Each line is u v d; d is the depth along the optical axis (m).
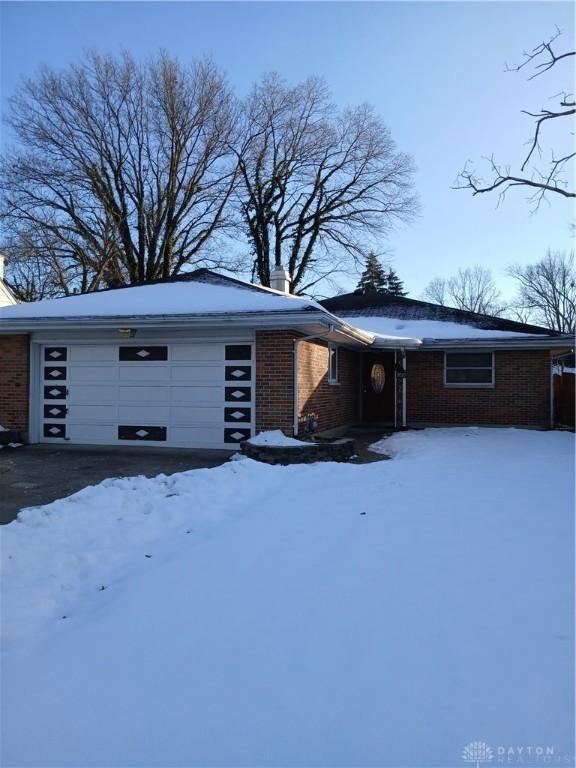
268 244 33.34
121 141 30.38
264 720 2.60
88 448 11.66
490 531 5.60
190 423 11.60
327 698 2.77
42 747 2.46
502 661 3.09
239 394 11.36
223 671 3.04
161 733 2.53
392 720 2.59
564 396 17.45
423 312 19.81
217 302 11.30
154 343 11.78
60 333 12.20
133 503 6.39
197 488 7.13
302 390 11.61
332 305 21.30
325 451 10.12
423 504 6.74
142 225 30.75
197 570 4.56
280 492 7.42
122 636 3.47
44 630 3.65
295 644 3.32
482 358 16.94
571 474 8.81
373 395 18.16
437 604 3.85
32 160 27.89
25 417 12.30
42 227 28.06
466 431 15.61
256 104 32.53
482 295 57.66
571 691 2.80
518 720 2.58
